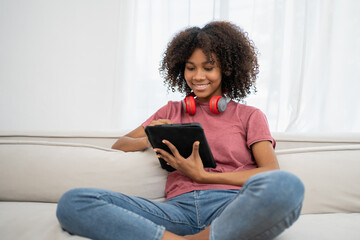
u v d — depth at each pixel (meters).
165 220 0.95
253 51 1.41
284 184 0.73
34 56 2.56
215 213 0.97
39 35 2.55
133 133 1.36
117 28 2.45
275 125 2.23
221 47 1.24
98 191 0.88
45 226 0.96
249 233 0.76
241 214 0.76
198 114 1.24
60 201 0.87
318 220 1.05
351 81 2.15
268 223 0.74
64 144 1.33
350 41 2.14
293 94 2.21
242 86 1.37
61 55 2.54
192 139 1.02
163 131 1.04
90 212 0.83
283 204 0.72
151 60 2.43
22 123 2.57
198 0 2.34
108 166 1.24
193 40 1.24
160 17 2.43
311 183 1.19
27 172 1.23
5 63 2.59
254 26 2.25
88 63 2.52
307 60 2.21
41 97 2.56
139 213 0.92
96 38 2.52
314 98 2.20
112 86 2.50
